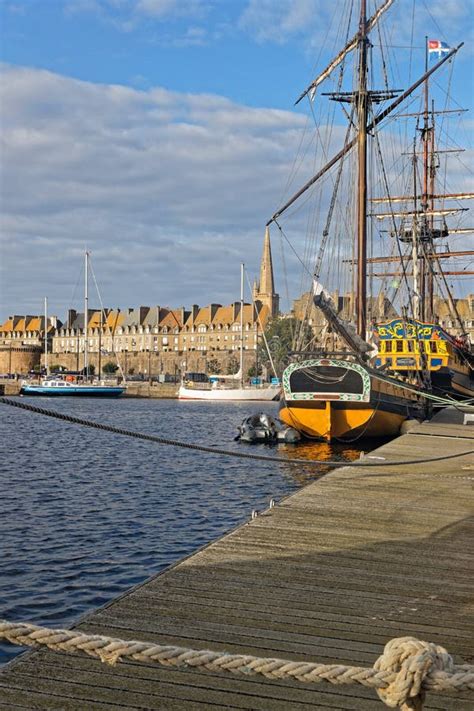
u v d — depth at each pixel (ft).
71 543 75.20
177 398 476.13
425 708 24.52
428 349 172.45
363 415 147.54
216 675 26.35
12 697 24.17
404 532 48.98
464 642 30.12
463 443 103.40
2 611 54.29
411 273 242.58
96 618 31.37
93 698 24.31
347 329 146.20
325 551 43.68
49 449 171.63
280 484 115.96
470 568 40.78
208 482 118.42
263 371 587.68
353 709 24.27
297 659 27.91
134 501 100.68
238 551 43.09
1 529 81.35
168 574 38.14
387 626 31.65
